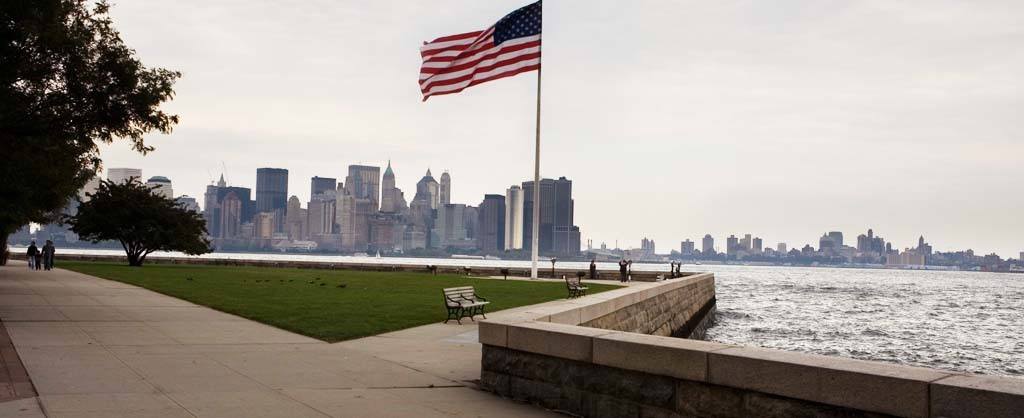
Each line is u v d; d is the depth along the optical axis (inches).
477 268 2178.9
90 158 954.7
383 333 639.8
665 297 1182.9
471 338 608.7
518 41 1245.1
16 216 1507.1
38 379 380.8
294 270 2171.5
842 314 2506.2
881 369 250.5
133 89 812.0
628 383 324.8
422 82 1278.3
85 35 796.6
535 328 367.2
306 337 598.5
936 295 4360.2
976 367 1348.4
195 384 382.0
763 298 3373.5
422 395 376.8
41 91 806.5
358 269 2378.2
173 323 675.4
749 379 277.0
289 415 318.3
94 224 2230.6
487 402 368.2
